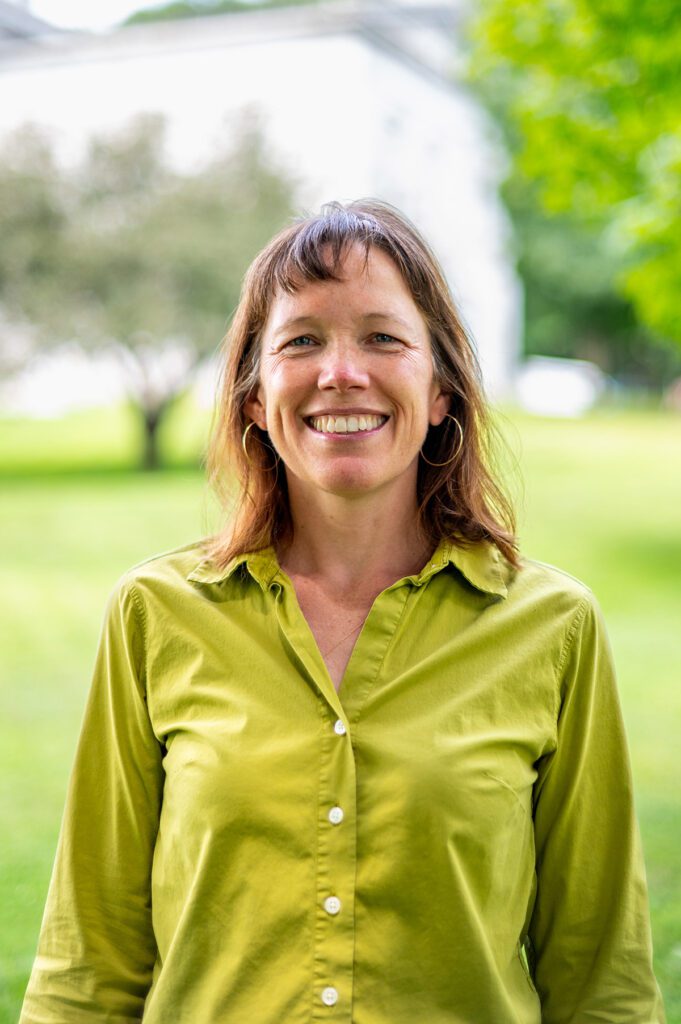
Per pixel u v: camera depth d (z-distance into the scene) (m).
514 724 1.60
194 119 22.39
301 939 1.51
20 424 25.64
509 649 1.63
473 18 10.57
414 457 1.69
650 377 37.94
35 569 10.86
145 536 12.64
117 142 17.31
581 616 1.67
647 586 9.55
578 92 8.81
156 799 1.71
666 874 3.78
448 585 1.67
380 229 1.67
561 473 17.55
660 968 3.16
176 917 1.60
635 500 15.02
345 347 1.61
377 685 1.59
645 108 8.42
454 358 1.75
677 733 5.46
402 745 1.54
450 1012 1.52
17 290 16.88
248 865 1.53
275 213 17.64
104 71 22.84
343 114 22.03
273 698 1.59
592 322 34.16
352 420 1.61
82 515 14.00
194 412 25.36
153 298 16.92
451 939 1.52
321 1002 1.50
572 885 1.68
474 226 28.55
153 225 16.89
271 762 1.54
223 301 17.31
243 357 1.79
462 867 1.52
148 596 1.69
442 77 25.70
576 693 1.67
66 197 17.08
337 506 1.68
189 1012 1.57
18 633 8.24
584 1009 1.65
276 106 22.25
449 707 1.57
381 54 23.08
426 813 1.51
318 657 1.59
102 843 1.71
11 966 3.28
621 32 7.95
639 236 8.70
